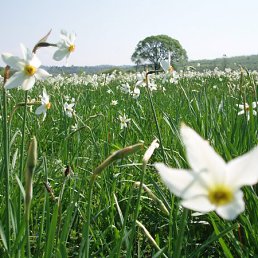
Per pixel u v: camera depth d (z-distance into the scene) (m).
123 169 0.74
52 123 1.12
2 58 0.47
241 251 0.45
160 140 0.63
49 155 0.92
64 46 0.57
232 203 0.19
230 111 0.86
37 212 0.56
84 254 0.36
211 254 0.54
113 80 3.01
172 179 0.19
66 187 0.64
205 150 0.19
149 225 0.61
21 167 0.48
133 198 0.65
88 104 1.40
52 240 0.36
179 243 0.29
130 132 1.01
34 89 2.08
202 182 0.20
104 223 0.59
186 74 3.39
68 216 0.38
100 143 0.90
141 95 1.60
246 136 0.63
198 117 0.75
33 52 0.48
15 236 0.42
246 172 0.19
